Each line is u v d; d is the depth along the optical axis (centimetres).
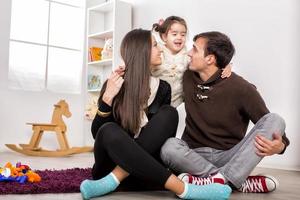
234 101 142
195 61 149
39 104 383
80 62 421
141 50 128
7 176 143
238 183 133
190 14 340
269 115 136
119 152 117
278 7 276
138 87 126
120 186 135
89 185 116
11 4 368
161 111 129
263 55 284
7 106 363
